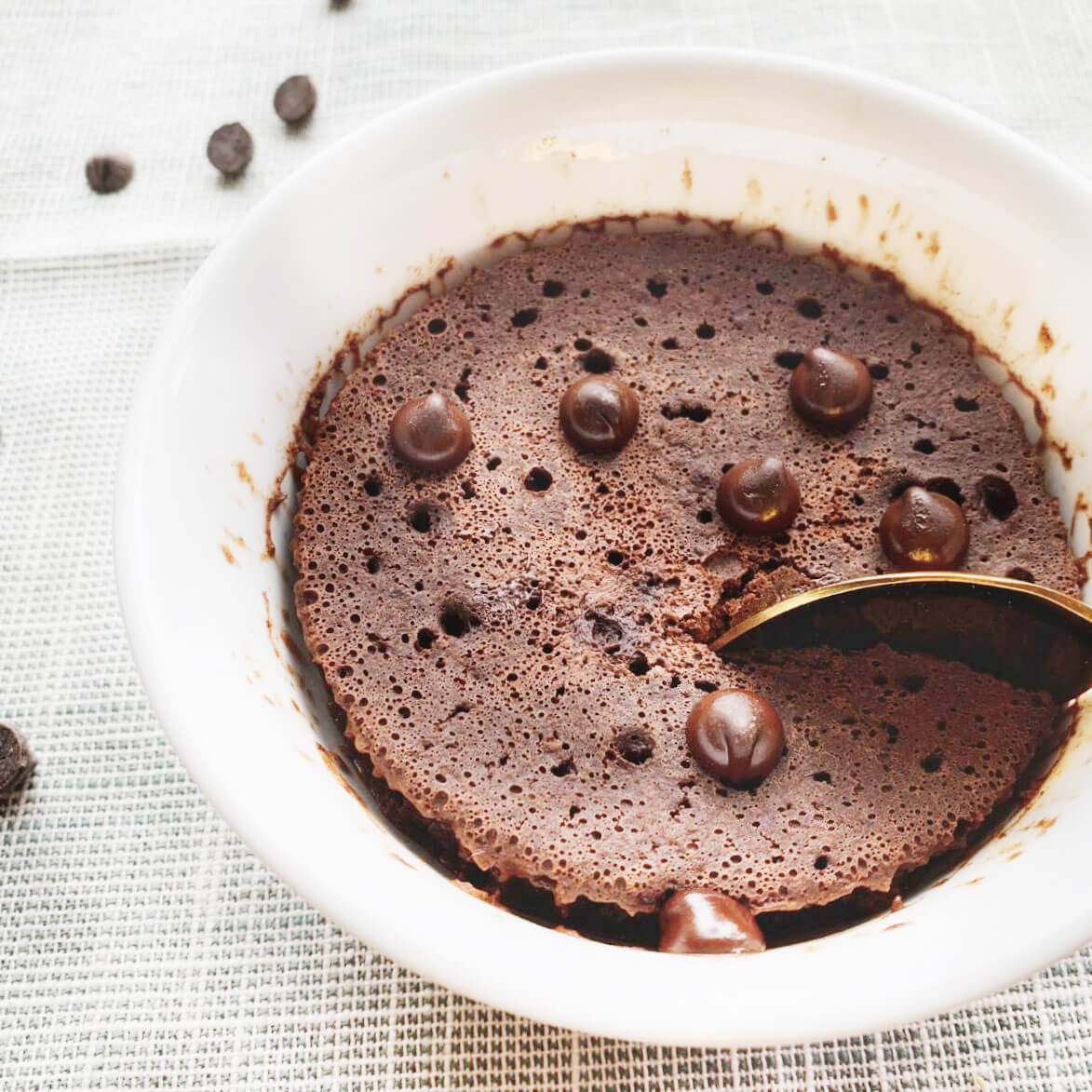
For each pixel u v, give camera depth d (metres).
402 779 0.22
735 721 0.22
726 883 0.22
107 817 0.25
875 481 0.24
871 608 0.23
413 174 0.24
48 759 0.25
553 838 0.22
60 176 0.30
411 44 0.31
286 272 0.24
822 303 0.25
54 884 0.24
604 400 0.24
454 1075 0.23
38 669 0.26
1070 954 0.19
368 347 0.25
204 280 0.23
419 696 0.23
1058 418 0.24
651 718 0.23
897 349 0.25
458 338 0.25
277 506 0.24
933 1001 0.19
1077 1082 0.23
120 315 0.29
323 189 0.24
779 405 0.25
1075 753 0.22
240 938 0.24
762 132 0.24
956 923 0.20
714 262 0.26
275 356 0.24
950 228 0.24
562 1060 0.23
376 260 0.25
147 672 0.21
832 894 0.22
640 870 0.22
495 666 0.23
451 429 0.24
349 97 0.31
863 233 0.25
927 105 0.24
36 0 0.32
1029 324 0.24
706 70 0.24
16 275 0.29
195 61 0.31
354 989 0.23
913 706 0.23
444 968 0.19
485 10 0.32
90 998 0.24
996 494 0.24
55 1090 0.23
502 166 0.25
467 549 0.24
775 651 0.23
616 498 0.24
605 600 0.23
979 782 0.23
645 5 0.31
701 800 0.22
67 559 0.27
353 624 0.23
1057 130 0.30
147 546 0.21
